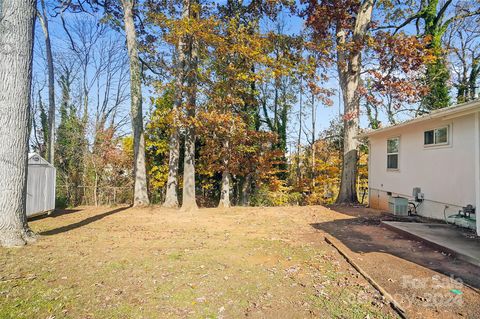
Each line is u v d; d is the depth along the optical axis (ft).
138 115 38.63
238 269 13.44
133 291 10.91
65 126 63.21
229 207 39.17
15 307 9.50
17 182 17.46
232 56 34.78
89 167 53.78
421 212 26.99
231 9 42.24
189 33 30.66
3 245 16.83
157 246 17.65
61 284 11.49
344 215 29.14
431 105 48.55
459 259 14.32
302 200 64.90
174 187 39.14
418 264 13.69
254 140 46.14
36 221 27.17
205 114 33.09
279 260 14.84
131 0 40.16
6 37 17.16
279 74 35.17
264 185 58.08
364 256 15.07
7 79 17.13
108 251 16.29
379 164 34.86
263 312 9.37
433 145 25.29
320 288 11.25
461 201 22.04
